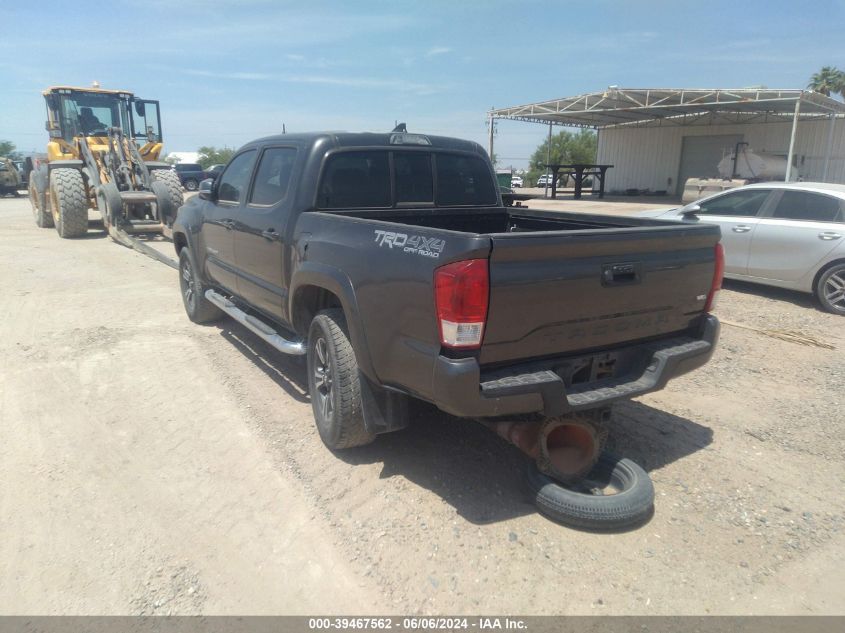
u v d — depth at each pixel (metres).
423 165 4.96
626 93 24.77
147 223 13.54
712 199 9.24
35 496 3.61
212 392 5.10
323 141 4.49
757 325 7.38
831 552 3.20
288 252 4.43
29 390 5.13
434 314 3.03
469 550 3.15
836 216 7.95
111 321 7.14
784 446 4.32
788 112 27.38
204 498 3.60
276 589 2.88
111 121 15.41
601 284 3.28
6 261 11.14
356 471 3.89
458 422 4.61
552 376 3.16
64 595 2.83
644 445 4.31
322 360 4.14
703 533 3.34
